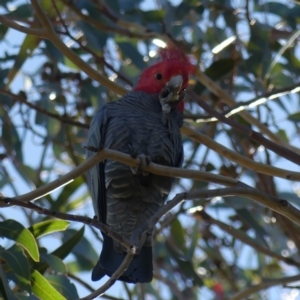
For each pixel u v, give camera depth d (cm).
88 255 1202
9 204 676
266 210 1259
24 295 866
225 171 1187
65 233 1198
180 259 1184
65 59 1219
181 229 1207
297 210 773
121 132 902
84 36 1195
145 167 751
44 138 1245
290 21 1208
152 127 912
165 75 957
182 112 983
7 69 1223
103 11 1141
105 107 948
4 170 1280
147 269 879
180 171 760
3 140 1245
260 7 1206
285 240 1254
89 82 1223
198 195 752
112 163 884
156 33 1125
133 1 1176
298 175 859
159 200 910
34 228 855
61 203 1188
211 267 1355
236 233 1191
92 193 927
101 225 702
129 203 902
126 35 1130
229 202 1175
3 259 818
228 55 1223
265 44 1120
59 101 1245
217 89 1073
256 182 1212
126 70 1243
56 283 902
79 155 1302
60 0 1105
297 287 995
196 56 1230
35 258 802
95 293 704
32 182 1272
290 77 1228
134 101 948
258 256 1321
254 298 1319
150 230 778
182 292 1255
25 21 1116
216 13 1238
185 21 1262
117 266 879
